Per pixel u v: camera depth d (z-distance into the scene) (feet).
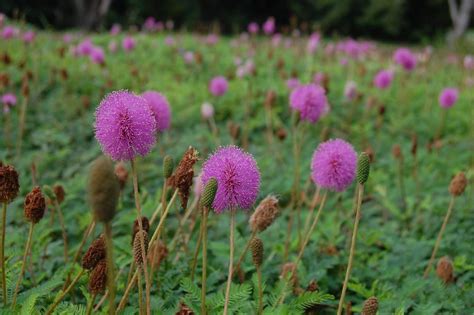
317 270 1.46
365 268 1.55
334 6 12.66
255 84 3.40
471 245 1.66
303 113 1.59
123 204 1.87
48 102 3.04
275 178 2.24
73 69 3.55
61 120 2.85
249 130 2.80
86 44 3.44
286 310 1.13
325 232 1.68
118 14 10.56
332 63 4.52
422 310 1.30
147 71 3.76
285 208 2.06
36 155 2.28
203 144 2.54
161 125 1.36
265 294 1.33
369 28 12.85
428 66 4.42
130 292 1.30
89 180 0.85
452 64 5.21
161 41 5.11
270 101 2.45
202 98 3.11
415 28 12.90
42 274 1.34
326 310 1.38
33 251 1.44
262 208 1.16
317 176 1.27
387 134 2.97
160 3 10.52
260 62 4.34
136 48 4.66
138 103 1.03
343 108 3.30
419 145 2.87
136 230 1.24
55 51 4.09
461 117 3.15
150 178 2.16
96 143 2.59
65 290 1.19
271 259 1.56
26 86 2.23
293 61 4.49
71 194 1.84
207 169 1.05
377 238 1.67
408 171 2.39
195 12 10.92
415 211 2.02
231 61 4.35
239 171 1.04
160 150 2.43
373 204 2.09
